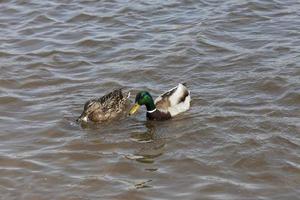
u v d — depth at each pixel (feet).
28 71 70.74
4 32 81.41
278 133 56.65
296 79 66.03
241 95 64.08
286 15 82.74
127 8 86.53
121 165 53.21
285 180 50.55
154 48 75.05
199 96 64.23
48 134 58.18
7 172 52.34
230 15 82.84
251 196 48.73
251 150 54.39
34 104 63.67
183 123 59.72
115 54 74.49
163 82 67.87
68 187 50.42
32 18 84.99
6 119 60.85
